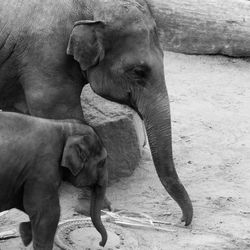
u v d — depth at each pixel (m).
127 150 12.70
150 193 12.36
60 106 11.06
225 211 11.73
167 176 10.91
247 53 19.83
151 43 10.66
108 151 12.55
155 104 10.75
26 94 11.14
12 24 11.02
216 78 18.34
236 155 13.96
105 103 12.93
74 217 11.30
